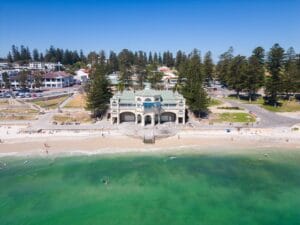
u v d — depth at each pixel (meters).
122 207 55.38
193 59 188.50
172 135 95.50
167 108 108.06
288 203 56.78
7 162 75.44
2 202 56.62
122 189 62.16
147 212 53.81
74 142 89.69
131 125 105.62
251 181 65.81
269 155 81.56
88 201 57.41
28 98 153.50
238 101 153.50
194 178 67.38
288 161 77.25
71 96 165.62
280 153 83.00
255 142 91.56
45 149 84.19
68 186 63.19
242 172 70.56
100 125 105.75
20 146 85.81
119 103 107.00
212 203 56.84
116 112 107.44
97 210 54.34
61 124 106.50
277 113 127.38
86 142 89.81
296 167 73.31
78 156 79.94
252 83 148.88
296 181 65.81
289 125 107.31
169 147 87.19
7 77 191.25
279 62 162.62
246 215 52.88
